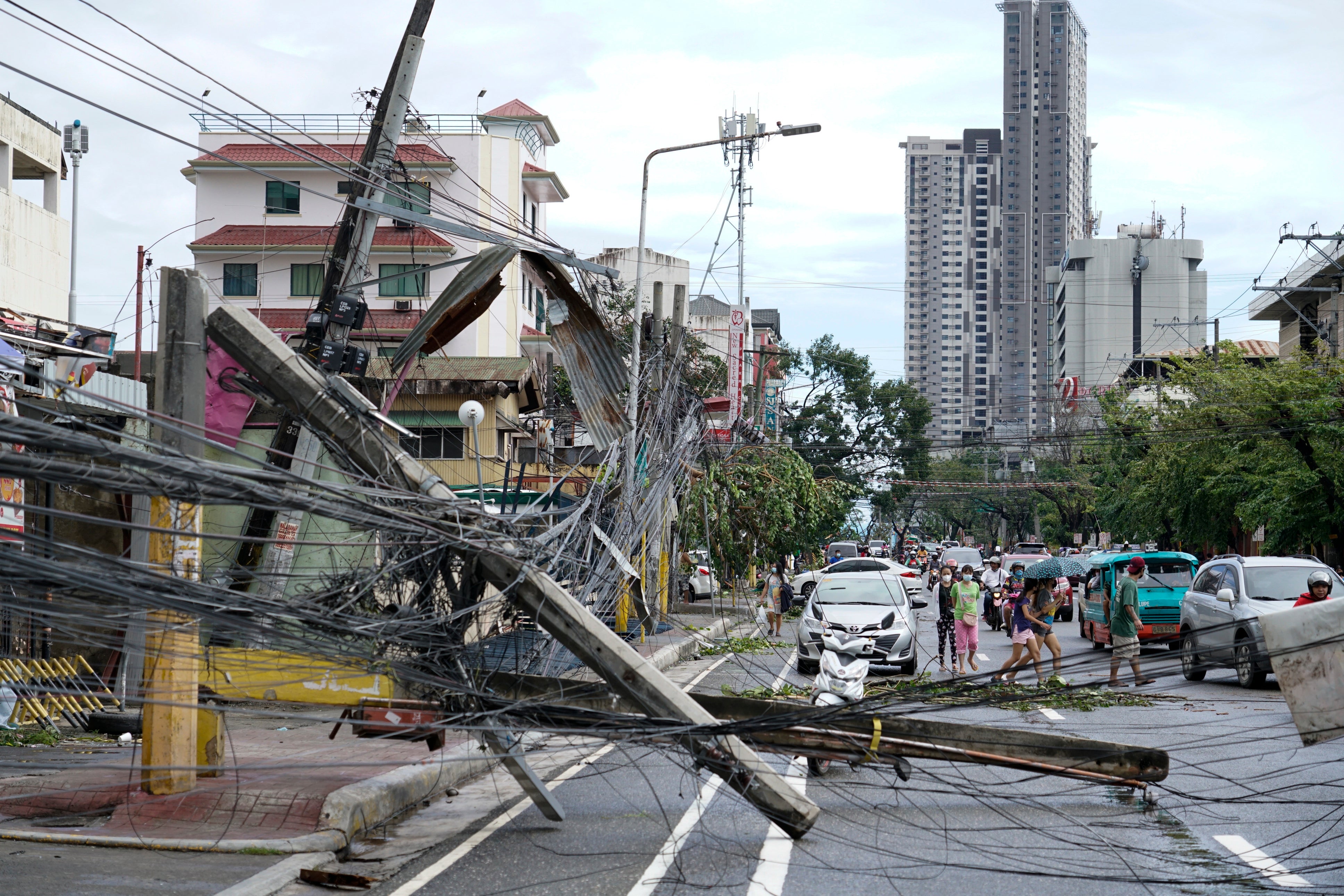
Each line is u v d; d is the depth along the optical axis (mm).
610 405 12953
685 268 71438
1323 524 32000
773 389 62906
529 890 6848
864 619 19703
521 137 54156
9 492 12273
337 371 11969
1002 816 8836
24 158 29078
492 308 47000
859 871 7285
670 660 20891
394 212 11945
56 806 8789
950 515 117438
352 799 8250
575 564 11180
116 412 12078
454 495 8602
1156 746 11586
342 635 7621
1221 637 17281
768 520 30672
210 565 9547
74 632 7016
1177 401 41312
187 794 8688
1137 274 141125
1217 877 7000
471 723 8328
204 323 9109
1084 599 28016
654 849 7875
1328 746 11492
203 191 48875
